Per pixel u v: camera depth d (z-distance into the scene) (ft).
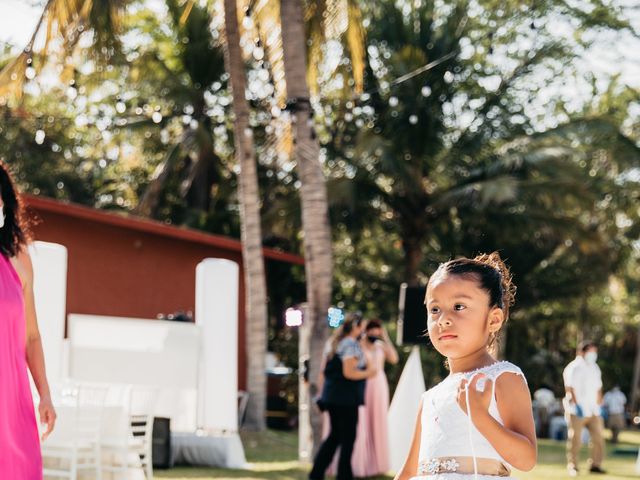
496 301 11.62
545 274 104.94
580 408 47.75
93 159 113.09
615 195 109.91
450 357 11.83
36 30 51.88
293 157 54.65
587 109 105.81
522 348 120.06
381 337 43.11
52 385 37.24
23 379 14.76
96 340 44.11
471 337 11.53
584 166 108.06
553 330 131.23
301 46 46.98
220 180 104.68
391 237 108.37
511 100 99.09
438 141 89.20
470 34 96.63
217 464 44.50
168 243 69.67
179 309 69.92
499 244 97.76
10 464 14.38
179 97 97.66
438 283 11.63
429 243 105.29
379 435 41.55
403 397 42.47
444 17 97.66
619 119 107.34
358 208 90.22
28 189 108.58
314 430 45.34
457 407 11.57
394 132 89.56
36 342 16.28
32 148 109.50
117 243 67.15
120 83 104.88
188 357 45.21
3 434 14.34
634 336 142.82
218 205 106.73
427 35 92.12
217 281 45.80
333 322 45.44
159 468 43.37
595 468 48.44
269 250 78.23
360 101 87.35
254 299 60.49
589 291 107.04
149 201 94.79
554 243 100.07
